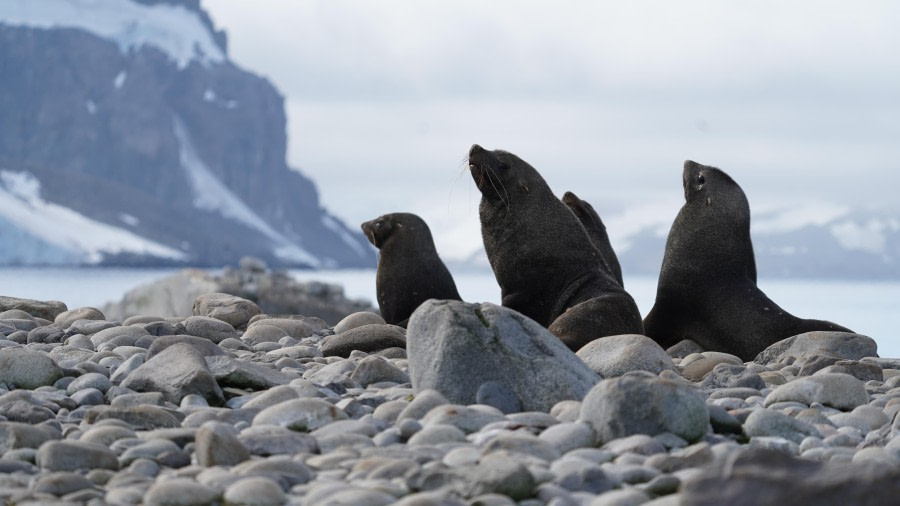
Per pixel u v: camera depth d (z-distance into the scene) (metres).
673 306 37.34
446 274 41.88
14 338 33.28
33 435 17.59
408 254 41.56
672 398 17.78
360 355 30.16
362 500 13.34
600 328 31.53
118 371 24.33
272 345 33.25
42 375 23.94
